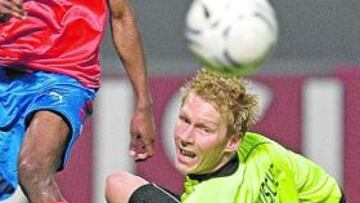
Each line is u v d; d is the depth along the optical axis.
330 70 24.42
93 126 24.02
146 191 13.56
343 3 25.64
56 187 14.14
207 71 13.16
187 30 15.36
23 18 14.02
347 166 24.50
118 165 24.05
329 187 14.08
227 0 15.16
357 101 24.38
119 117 24.02
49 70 14.67
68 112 14.29
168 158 24.00
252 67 15.19
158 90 23.88
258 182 13.27
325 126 24.41
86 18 14.81
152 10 25.50
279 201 13.48
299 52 25.22
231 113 12.91
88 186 24.08
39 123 14.20
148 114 15.49
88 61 14.78
